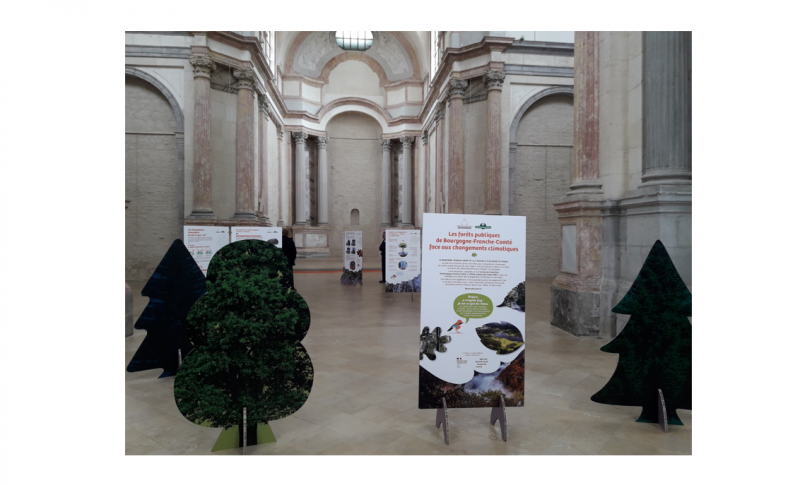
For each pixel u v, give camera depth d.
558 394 3.70
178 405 2.68
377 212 23.66
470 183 13.55
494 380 3.02
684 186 4.86
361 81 23.17
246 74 13.17
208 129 12.22
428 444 2.85
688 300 3.19
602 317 5.56
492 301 3.04
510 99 12.99
